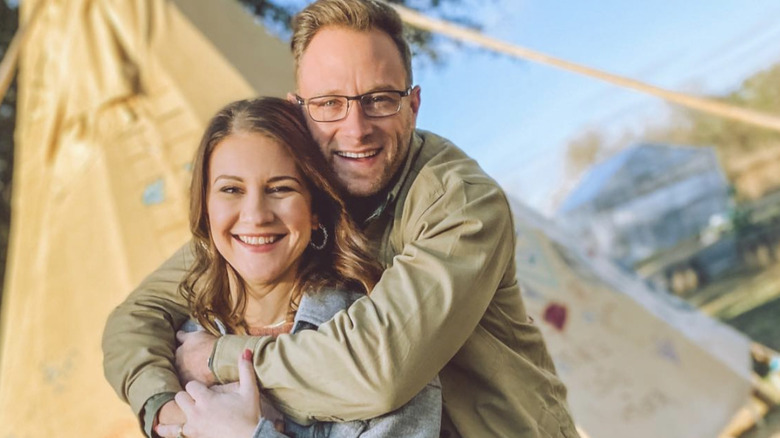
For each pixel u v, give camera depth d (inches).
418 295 65.3
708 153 730.8
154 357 74.4
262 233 69.1
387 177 75.6
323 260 74.7
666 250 719.7
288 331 73.0
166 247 149.1
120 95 169.2
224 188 70.2
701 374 190.1
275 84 177.8
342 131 73.9
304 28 76.7
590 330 184.5
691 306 225.8
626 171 749.3
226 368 69.6
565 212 755.4
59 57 181.8
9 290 170.2
